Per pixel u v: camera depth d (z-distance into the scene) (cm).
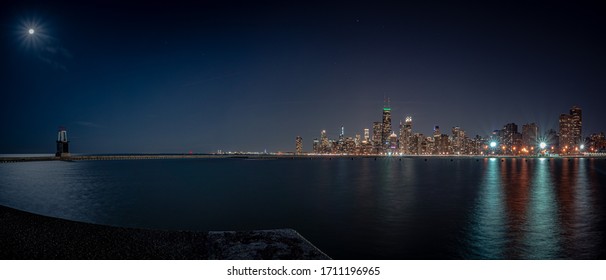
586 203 2667
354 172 7238
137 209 2467
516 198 2997
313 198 3011
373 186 4097
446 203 2706
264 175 6156
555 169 8556
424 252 1391
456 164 12800
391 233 1702
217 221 2056
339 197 3094
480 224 1877
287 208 2478
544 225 1834
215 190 3644
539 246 1436
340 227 1856
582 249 1387
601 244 1455
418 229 1777
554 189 3756
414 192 3466
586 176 5906
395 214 2216
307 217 2138
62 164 10900
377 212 2302
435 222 1952
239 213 2297
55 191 3562
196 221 2058
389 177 5662
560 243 1475
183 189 3738
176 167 9506
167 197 3083
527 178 5459
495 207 2489
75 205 2664
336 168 9256
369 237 1631
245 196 3166
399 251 1406
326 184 4378
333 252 1410
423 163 14100
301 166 10625
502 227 1798
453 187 4006
